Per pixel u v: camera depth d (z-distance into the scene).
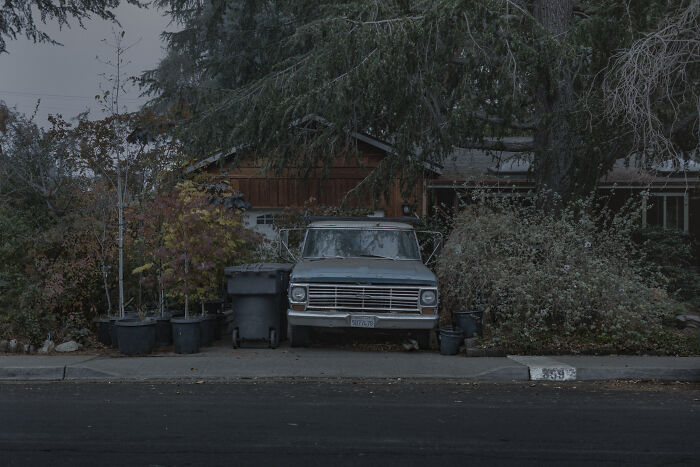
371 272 9.97
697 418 6.50
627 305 10.32
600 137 12.41
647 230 16.75
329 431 5.95
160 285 10.85
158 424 6.19
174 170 13.61
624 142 12.66
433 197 17.98
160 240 11.23
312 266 10.37
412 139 13.90
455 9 11.77
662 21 10.52
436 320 9.87
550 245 11.15
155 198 10.77
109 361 9.26
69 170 13.72
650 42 10.19
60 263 10.82
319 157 15.59
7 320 10.54
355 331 10.19
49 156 14.86
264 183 18.09
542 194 13.43
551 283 10.36
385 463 5.04
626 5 12.05
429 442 5.61
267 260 13.88
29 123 14.98
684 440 5.68
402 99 13.28
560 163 13.20
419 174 15.07
